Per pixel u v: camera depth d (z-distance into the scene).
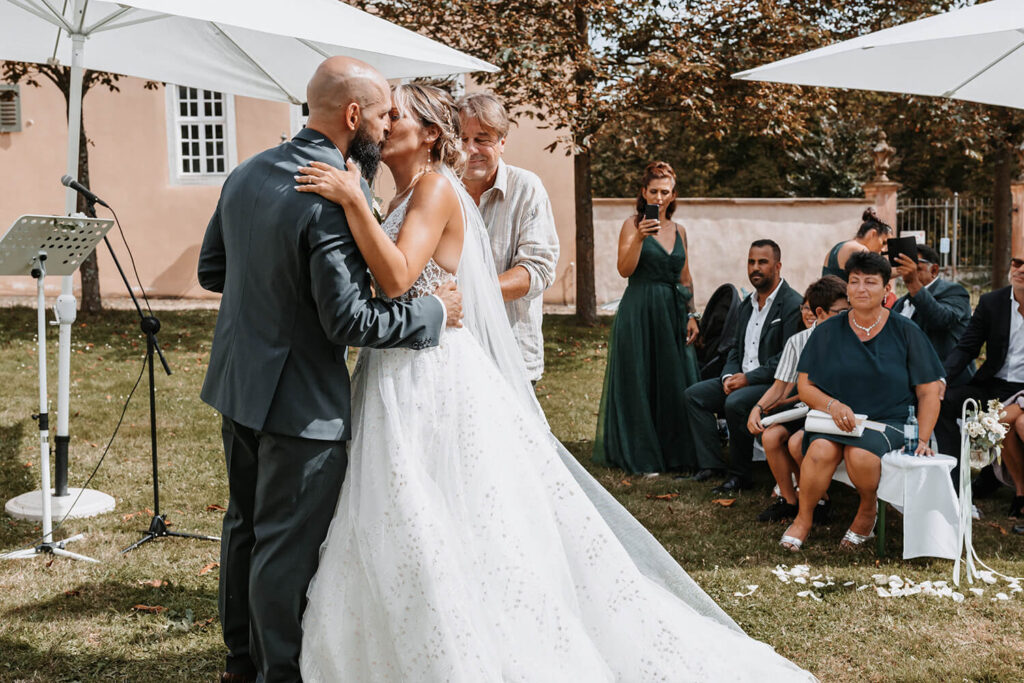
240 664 2.93
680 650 2.93
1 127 13.87
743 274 14.89
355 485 2.63
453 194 2.84
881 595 3.88
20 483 5.30
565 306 14.45
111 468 5.65
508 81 9.80
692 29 11.29
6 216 14.07
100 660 3.21
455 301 2.81
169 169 14.17
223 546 2.90
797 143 12.05
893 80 5.32
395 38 4.46
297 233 2.51
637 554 3.21
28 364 8.70
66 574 3.98
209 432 6.53
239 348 2.62
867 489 4.45
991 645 3.42
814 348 4.74
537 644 2.67
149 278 14.27
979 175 20.94
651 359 6.01
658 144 23.02
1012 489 5.53
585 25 10.98
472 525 2.66
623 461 6.02
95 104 13.91
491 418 2.77
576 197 12.15
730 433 5.58
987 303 5.37
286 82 5.65
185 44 5.25
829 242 14.91
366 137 2.68
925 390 4.53
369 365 2.76
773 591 3.95
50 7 4.44
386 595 2.52
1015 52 4.82
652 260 5.95
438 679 2.47
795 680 2.97
